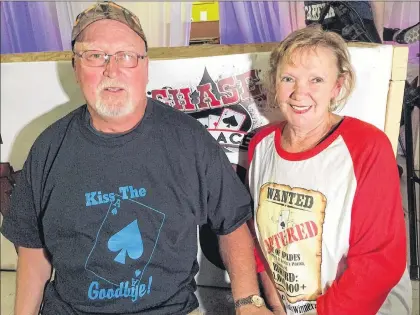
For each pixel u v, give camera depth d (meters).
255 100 1.38
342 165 1.03
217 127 1.43
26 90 1.52
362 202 1.01
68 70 1.47
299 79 1.03
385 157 1.00
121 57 1.02
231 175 1.16
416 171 1.81
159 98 1.43
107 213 1.06
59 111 1.52
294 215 1.10
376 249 1.02
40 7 1.82
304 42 1.02
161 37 1.80
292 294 1.15
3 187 1.62
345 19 1.72
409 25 1.70
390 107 1.35
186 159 1.09
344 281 1.03
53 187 1.07
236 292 1.13
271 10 1.74
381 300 1.06
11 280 1.70
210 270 1.53
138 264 1.08
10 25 1.85
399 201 1.03
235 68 1.37
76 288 1.09
